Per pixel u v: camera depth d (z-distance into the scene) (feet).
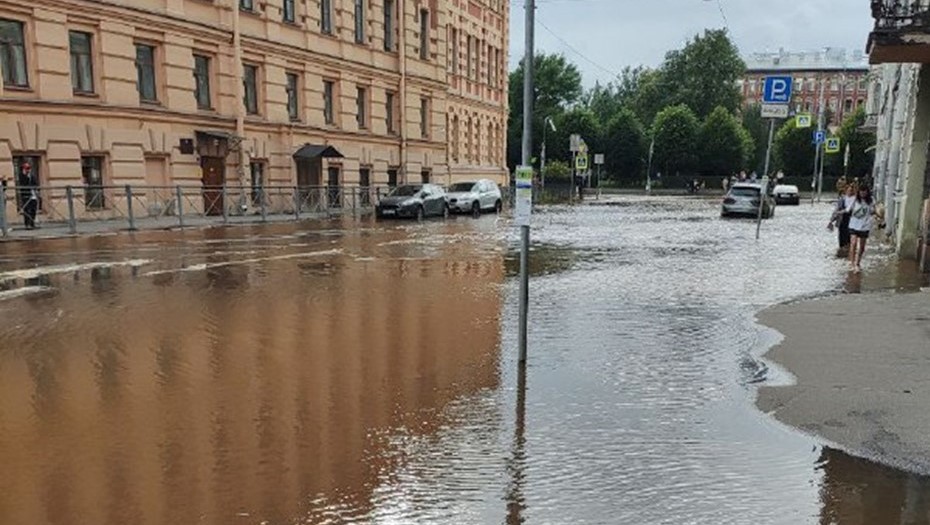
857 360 25.13
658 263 53.57
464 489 15.11
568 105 304.71
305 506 14.33
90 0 73.26
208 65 89.35
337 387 22.11
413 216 99.91
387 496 14.79
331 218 98.73
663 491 15.03
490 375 23.49
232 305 35.09
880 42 45.06
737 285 43.01
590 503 14.48
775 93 64.59
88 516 13.89
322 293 38.96
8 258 50.34
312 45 104.83
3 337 28.02
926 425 18.79
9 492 14.90
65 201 71.10
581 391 21.88
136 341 27.55
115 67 76.43
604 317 33.17
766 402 20.83
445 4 139.85
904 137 65.16
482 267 50.42
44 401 20.57
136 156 78.74
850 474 15.92
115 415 19.47
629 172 257.55
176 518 13.82
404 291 40.01
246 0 94.38
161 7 81.56
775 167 255.09
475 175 159.94
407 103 128.88
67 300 35.50
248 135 94.17
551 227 89.81
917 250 55.26
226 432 18.29
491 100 170.30
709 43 277.44
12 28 67.77
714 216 115.34
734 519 13.87
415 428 18.65
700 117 276.82
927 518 13.97
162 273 44.75
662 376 23.52
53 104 70.13
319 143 106.52
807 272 48.88
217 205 88.33
